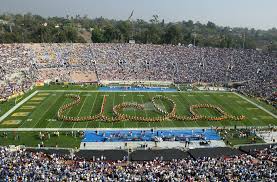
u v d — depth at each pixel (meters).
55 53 128.62
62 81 112.88
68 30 184.88
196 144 62.81
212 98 96.81
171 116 77.88
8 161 44.47
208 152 56.16
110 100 91.44
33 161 45.53
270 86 106.31
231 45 198.25
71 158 52.25
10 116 76.38
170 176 42.84
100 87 107.25
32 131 67.38
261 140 65.75
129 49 137.62
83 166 46.56
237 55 132.88
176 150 57.16
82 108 83.25
